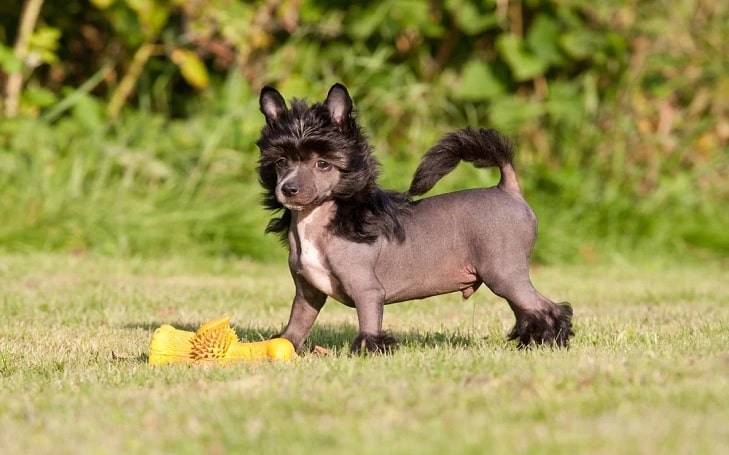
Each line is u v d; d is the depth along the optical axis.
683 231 18.38
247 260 16.34
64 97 18.62
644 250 17.92
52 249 16.19
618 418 5.87
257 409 6.29
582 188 18.45
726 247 18.11
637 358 7.47
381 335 8.20
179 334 8.46
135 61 18.55
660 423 5.74
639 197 18.88
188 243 16.56
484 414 6.04
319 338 10.02
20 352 9.15
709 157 19.48
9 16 18.94
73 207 16.66
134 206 16.83
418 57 19.41
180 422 6.09
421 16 18.64
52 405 6.67
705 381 6.70
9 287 13.27
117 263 15.43
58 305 12.10
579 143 19.02
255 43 18.44
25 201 16.61
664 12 19.33
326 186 8.19
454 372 7.17
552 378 6.73
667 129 19.23
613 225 18.14
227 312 11.83
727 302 13.02
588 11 18.84
